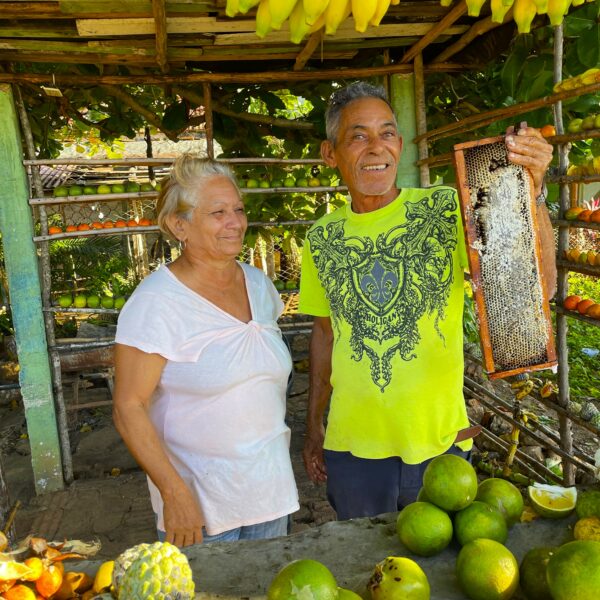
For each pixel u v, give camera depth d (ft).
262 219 19.53
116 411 6.70
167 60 13.41
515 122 12.70
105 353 19.71
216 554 5.03
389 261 7.32
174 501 6.54
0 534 4.23
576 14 10.39
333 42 12.86
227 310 7.13
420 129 14.65
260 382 7.02
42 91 15.37
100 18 10.47
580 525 4.68
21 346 15.07
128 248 36.35
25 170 14.93
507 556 4.22
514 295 5.51
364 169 7.24
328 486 8.13
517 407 12.20
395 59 15.26
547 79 11.86
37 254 15.90
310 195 20.98
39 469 15.25
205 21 10.88
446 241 7.15
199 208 6.81
